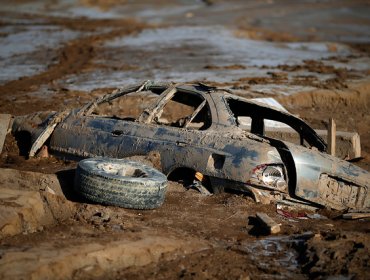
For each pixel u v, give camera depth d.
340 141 33.03
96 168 22.39
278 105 41.50
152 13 149.25
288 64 68.88
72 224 20.12
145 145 25.55
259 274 17.84
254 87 52.09
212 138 24.45
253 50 81.62
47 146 29.31
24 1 162.12
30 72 62.44
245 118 33.81
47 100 48.00
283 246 20.03
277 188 23.23
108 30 103.88
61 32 99.25
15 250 17.08
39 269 15.98
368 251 18.59
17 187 23.05
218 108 25.66
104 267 17.30
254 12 147.12
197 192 24.33
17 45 82.50
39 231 19.23
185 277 17.03
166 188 22.69
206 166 23.95
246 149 23.50
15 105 46.06
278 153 23.44
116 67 64.31
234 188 23.58
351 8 149.50
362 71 64.00
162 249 18.70
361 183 23.95
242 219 22.19
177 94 29.06
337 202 23.83
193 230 20.94
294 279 17.59
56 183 23.67
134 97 44.66
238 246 19.86
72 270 16.64
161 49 79.88
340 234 20.16
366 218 22.91
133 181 21.67
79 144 27.72
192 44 85.56
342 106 50.47
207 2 173.75
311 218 22.94
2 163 28.55
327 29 118.81
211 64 67.19
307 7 153.88
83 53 76.38
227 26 116.31
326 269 17.77
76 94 49.91
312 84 54.41
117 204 21.72
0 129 30.09
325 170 23.47
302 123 28.19
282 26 122.69
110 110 43.19
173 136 25.25
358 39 105.88
